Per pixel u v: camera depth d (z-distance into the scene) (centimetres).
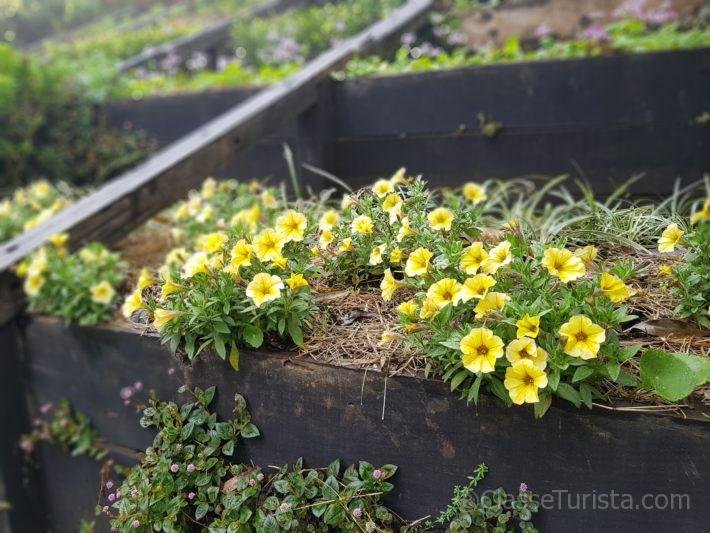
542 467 66
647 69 125
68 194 165
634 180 125
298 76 140
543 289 67
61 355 104
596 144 129
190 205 110
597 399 64
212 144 121
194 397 83
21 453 110
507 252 68
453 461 69
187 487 80
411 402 70
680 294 71
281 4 296
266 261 77
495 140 135
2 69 197
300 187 144
